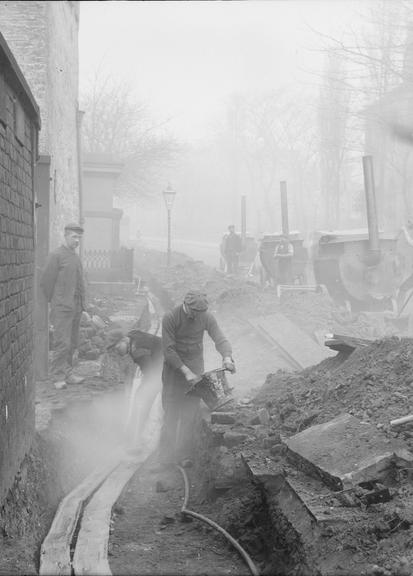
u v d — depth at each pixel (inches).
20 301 215.6
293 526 154.8
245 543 175.0
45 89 542.0
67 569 162.6
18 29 539.8
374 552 136.5
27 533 181.9
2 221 182.9
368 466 161.5
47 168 515.2
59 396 318.7
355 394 218.2
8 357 189.0
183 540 184.5
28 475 211.2
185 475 251.0
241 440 227.0
